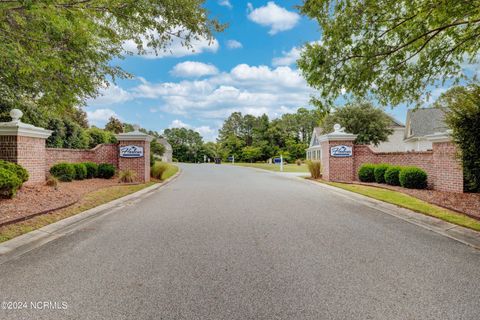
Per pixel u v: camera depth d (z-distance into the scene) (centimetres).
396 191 1144
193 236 536
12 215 626
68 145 1983
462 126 886
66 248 469
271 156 6400
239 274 363
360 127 2961
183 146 8294
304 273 367
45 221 627
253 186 1417
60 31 528
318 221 662
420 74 810
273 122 7025
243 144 7525
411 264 399
